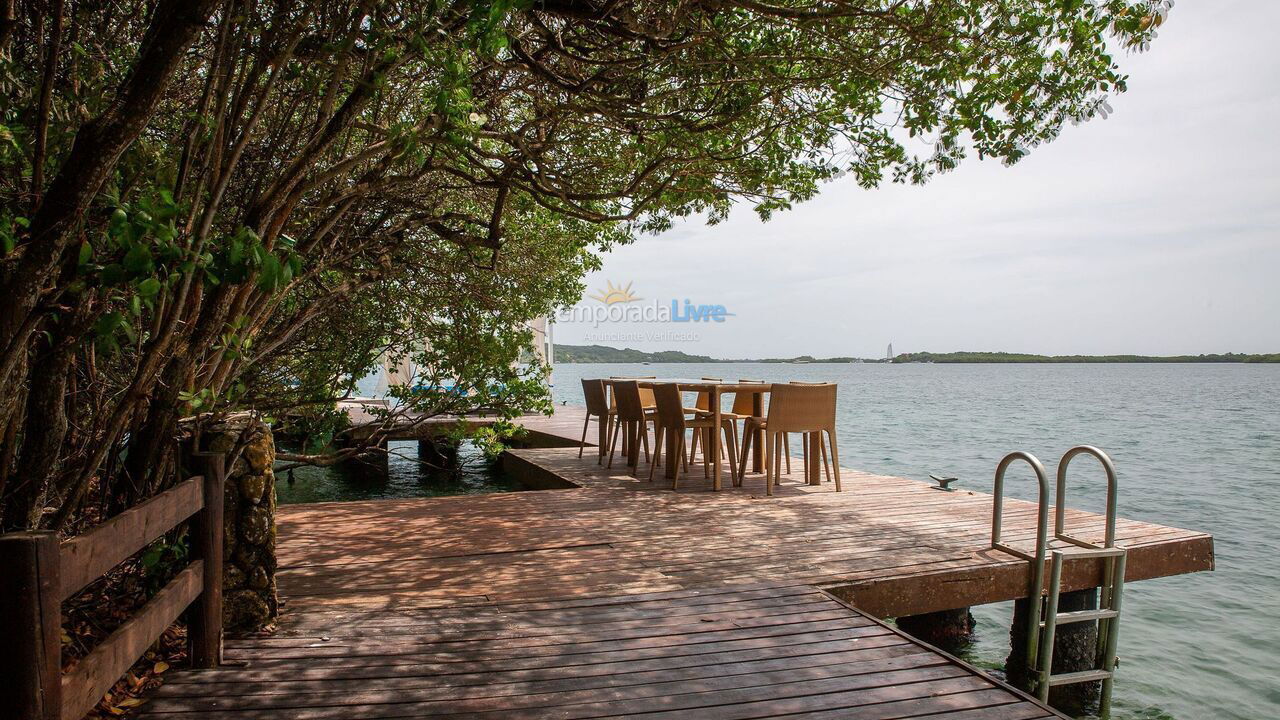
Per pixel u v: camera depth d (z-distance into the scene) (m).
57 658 1.33
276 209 3.02
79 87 2.49
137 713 2.19
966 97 4.15
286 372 5.93
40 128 2.12
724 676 2.53
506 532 4.71
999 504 4.22
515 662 2.64
